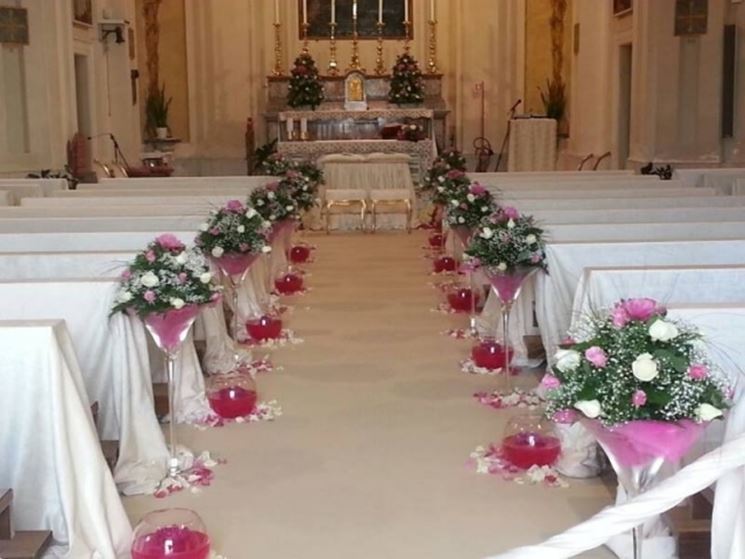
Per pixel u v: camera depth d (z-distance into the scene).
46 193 9.84
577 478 4.36
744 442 2.66
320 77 16.56
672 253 5.14
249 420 5.18
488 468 4.46
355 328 7.44
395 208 13.21
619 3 13.68
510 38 16.75
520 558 2.49
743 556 2.88
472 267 5.85
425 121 16.25
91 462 3.45
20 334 3.37
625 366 2.74
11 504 3.34
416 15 16.91
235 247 6.05
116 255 5.04
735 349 3.53
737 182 9.05
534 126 15.19
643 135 12.43
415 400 5.55
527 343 6.07
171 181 10.15
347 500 4.14
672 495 2.58
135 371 4.33
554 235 5.75
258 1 16.75
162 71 16.67
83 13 13.27
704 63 11.83
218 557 3.60
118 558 3.49
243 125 16.88
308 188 10.83
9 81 12.10
